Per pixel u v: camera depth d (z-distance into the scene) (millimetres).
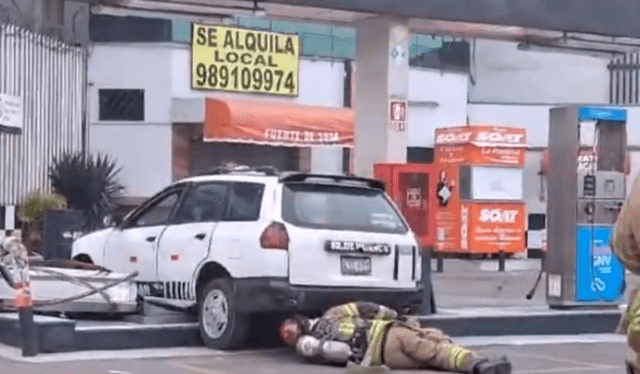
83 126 29984
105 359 13375
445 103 35375
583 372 13422
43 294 14930
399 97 20891
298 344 13398
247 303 13547
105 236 15836
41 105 27109
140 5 20016
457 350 12375
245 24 32188
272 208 13602
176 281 14586
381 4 19531
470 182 30250
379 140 20891
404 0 19688
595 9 21375
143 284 15094
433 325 16047
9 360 13156
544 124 36062
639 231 5016
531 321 16844
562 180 17750
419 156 34812
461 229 30250
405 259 14125
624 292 18062
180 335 14500
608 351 15352
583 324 17188
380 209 14266
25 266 13422
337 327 13086
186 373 12516
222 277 14039
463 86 35781
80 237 16641
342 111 32406
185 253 14445
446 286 24766
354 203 14078
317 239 13531
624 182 18031
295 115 31312
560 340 16391
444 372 12516
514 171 30938
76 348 13883
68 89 28984
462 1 20125
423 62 35156
